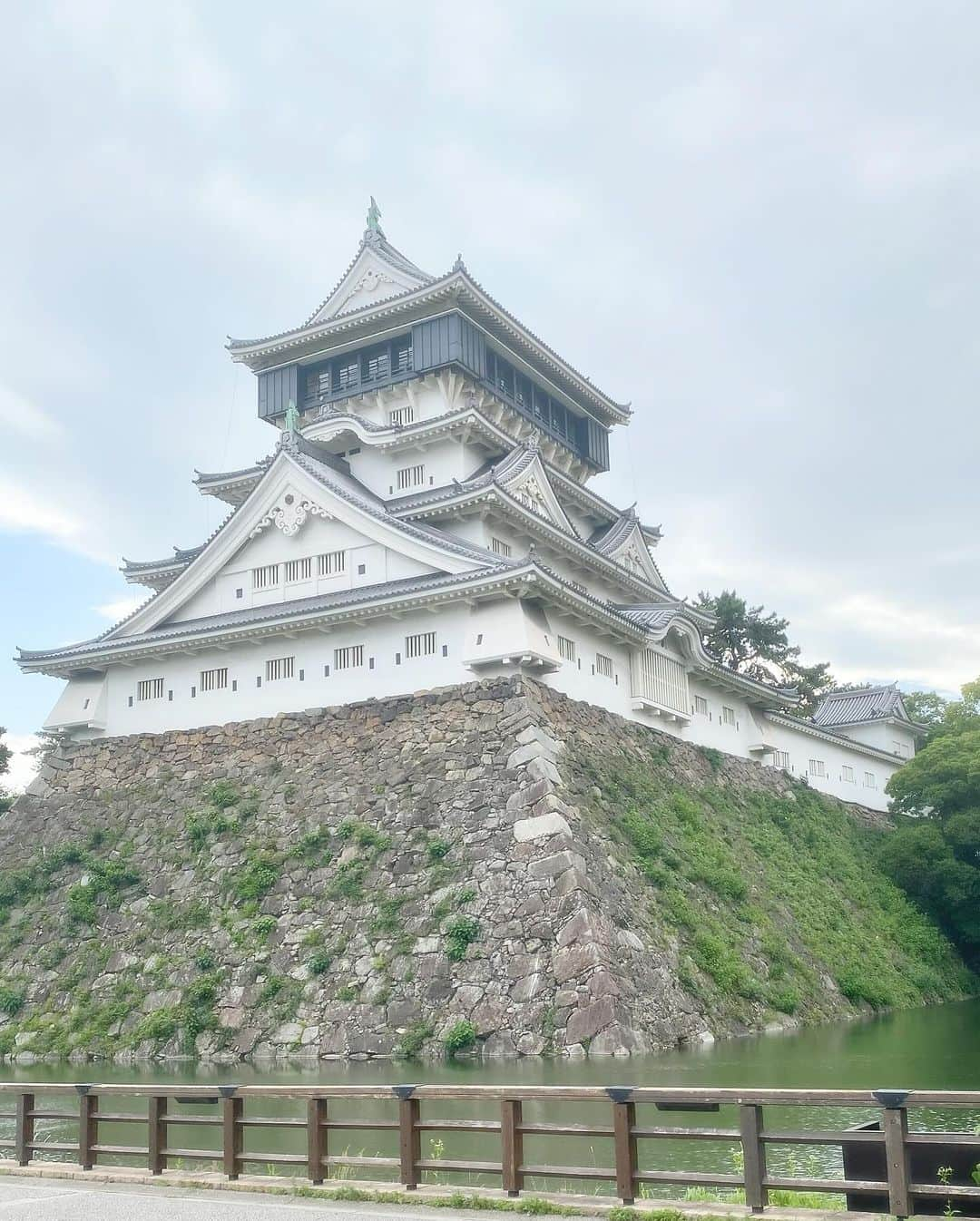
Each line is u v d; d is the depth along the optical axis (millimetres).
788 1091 11484
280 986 30312
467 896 29828
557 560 43656
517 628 33844
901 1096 10914
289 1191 13648
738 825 42844
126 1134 20891
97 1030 31375
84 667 41719
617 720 39250
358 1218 12211
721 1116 20812
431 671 35250
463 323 46281
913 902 50188
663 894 32625
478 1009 27594
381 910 30797
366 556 38406
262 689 38406
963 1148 10898
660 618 41656
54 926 35625
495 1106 21938
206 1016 30422
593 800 33531
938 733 66000
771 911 38406
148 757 39719
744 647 82438
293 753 36656
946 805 54844
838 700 68438
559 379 52719
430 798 32688
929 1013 38219
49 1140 20438
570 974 27312
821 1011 34781
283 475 40219
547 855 29688
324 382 50125
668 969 29812
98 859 37094
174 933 33312
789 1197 12219
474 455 45531
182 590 41438
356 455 46875
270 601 40000
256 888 33125
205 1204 13164
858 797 58969
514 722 32875
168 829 36906
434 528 40656
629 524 50688
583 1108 21562
